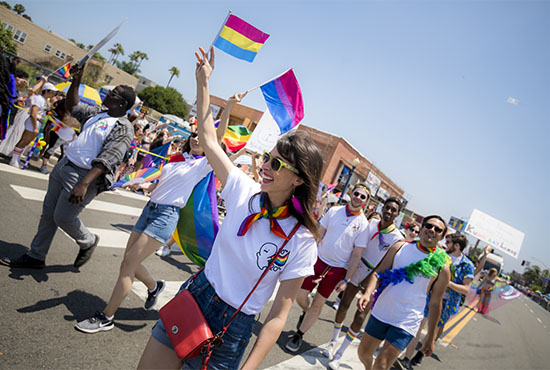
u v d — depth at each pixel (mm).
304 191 1623
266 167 1623
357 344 5027
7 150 6762
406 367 4938
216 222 3240
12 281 3131
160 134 8172
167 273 4855
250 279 1594
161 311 1587
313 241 1627
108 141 3098
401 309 3072
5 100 4141
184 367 1570
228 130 5809
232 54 2799
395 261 3359
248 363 1442
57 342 2594
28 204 5168
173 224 3057
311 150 1603
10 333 2496
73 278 3617
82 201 3180
